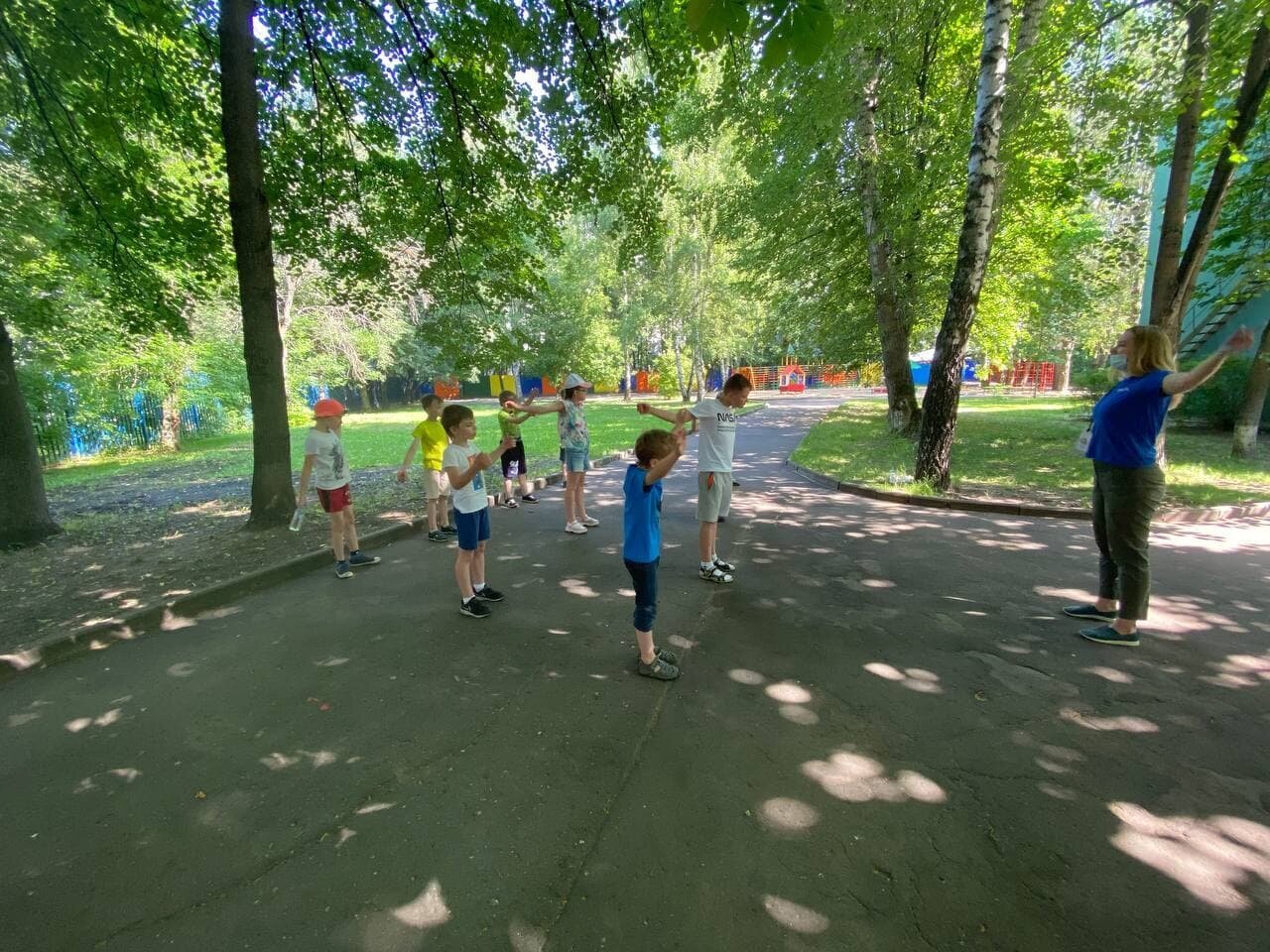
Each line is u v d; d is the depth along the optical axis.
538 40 7.43
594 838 2.24
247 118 6.50
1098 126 7.91
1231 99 9.31
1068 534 6.28
